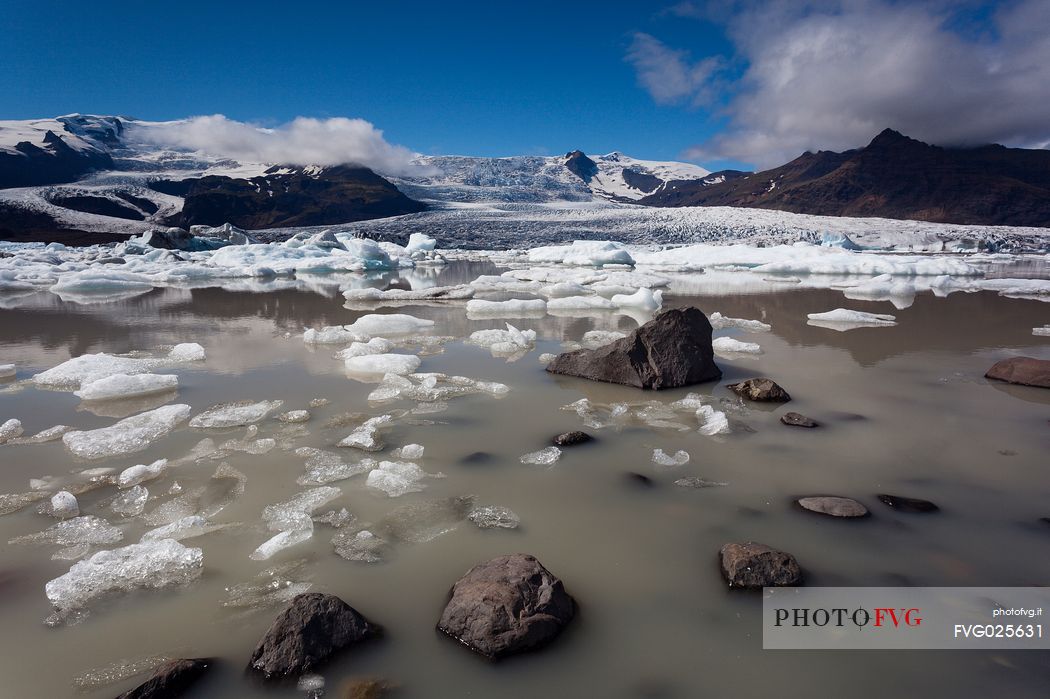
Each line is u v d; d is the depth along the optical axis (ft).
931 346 23.98
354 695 5.91
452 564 8.24
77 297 44.37
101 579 7.71
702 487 10.67
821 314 32.22
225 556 8.35
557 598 7.11
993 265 83.05
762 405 15.65
